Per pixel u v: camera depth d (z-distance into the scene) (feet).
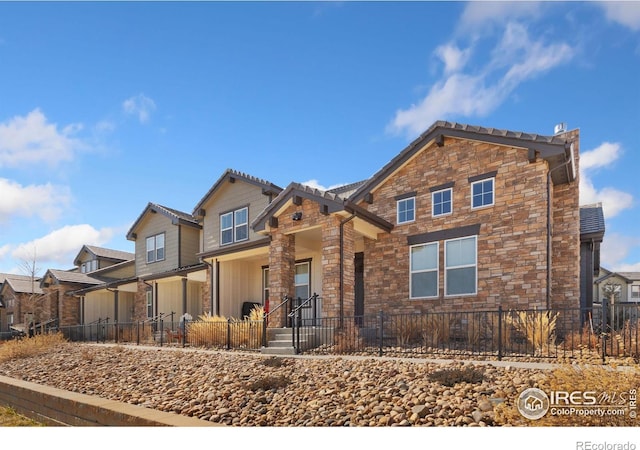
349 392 21.52
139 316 80.23
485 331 32.37
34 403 26.43
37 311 97.45
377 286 47.42
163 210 76.95
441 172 44.19
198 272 65.16
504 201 39.50
